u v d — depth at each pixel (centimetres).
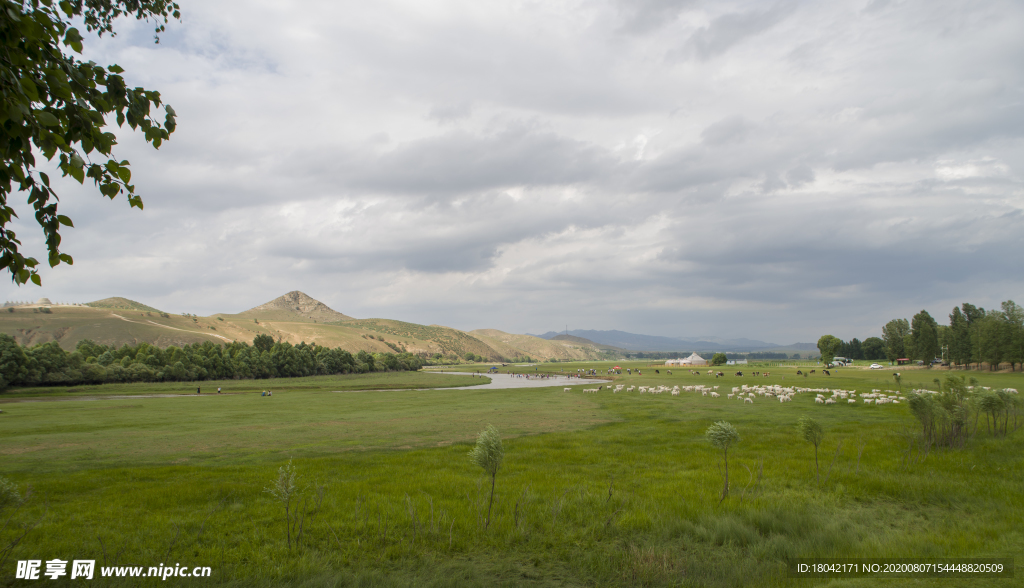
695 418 3934
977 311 15912
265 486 1677
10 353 9062
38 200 524
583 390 8488
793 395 5841
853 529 1175
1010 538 1040
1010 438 2452
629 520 1255
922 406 2272
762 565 979
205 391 10012
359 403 6569
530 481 1734
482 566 998
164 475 1966
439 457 2375
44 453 2648
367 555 1050
